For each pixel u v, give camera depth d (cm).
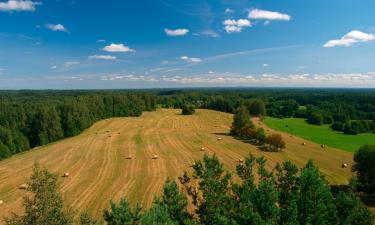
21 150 8281
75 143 7606
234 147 7156
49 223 1686
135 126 10350
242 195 2130
